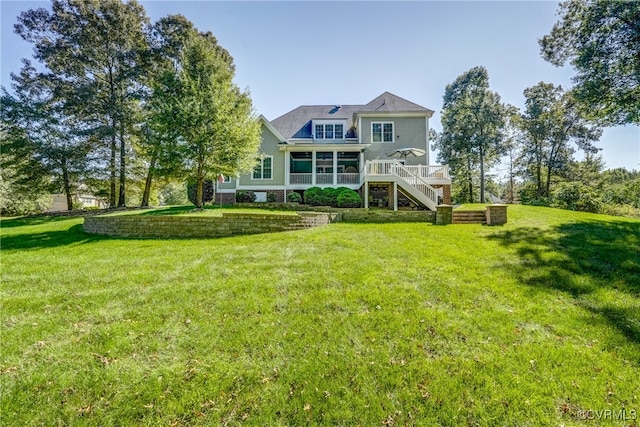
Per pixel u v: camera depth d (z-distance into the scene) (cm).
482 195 2625
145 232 941
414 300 428
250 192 1888
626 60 1126
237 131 1326
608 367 289
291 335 346
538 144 2900
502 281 492
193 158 1304
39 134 1664
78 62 1712
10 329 363
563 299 430
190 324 373
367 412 244
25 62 1672
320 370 289
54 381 278
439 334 346
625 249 625
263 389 268
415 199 1524
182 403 254
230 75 1525
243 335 347
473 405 249
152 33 1848
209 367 295
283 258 634
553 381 272
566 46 1273
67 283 506
